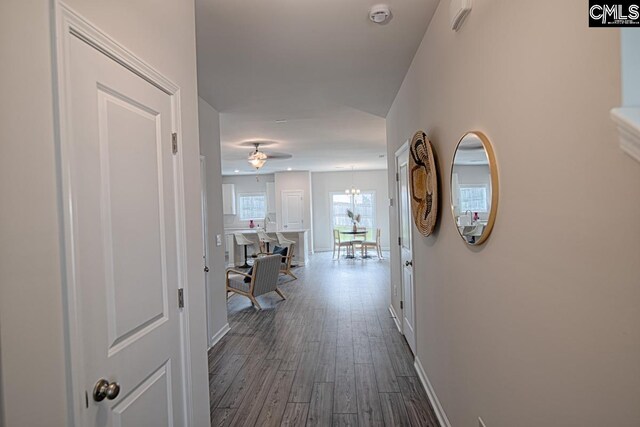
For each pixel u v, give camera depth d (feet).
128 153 4.20
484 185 4.81
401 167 12.15
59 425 3.04
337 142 21.45
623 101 2.42
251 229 36.68
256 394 9.20
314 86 11.27
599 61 2.65
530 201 3.73
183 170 5.50
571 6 2.97
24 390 2.72
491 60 4.58
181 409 5.28
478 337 5.39
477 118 5.07
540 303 3.60
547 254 3.45
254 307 17.65
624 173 2.45
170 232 5.10
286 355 11.65
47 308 2.96
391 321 14.76
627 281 2.45
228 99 12.42
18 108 2.74
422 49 8.32
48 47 3.05
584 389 2.96
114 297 3.87
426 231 8.03
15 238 2.69
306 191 36.86
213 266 13.09
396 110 12.53
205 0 6.53
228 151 23.70
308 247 35.96
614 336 2.60
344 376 10.05
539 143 3.52
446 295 7.02
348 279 23.77
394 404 8.55
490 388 4.98
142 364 4.34
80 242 3.38
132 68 4.30
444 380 7.35
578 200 2.95
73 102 3.34
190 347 5.54
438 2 6.82
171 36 5.31
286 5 6.77
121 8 4.12
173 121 5.30
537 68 3.51
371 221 38.65
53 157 3.07
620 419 2.57
